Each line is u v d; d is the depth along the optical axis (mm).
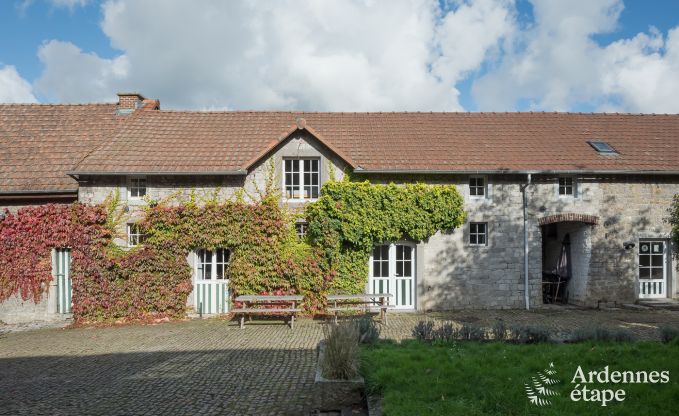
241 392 7684
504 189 15844
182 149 16031
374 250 15648
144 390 7914
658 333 11539
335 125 18266
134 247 14930
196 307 15141
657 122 19516
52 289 15086
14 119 18188
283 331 12859
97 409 7066
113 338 12438
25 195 15219
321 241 14961
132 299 14734
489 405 5988
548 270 18328
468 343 9312
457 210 15352
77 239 14758
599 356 7840
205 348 11016
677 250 14766
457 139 17438
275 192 15344
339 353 7773
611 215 16125
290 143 15469
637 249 16219
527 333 9516
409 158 15867
